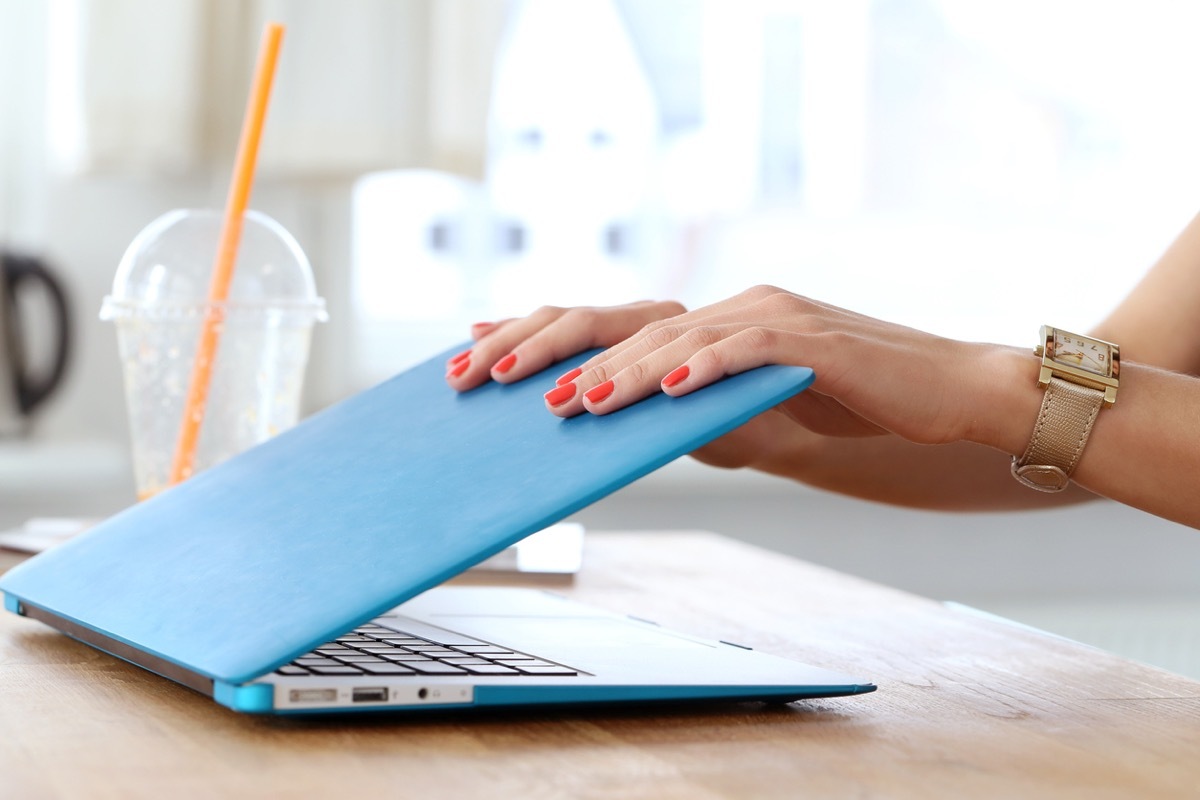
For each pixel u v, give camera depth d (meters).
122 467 1.89
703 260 2.30
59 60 1.92
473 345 0.79
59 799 0.41
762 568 1.04
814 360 0.60
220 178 1.97
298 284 0.99
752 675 0.56
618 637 0.65
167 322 0.93
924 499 0.98
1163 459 0.68
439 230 2.21
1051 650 0.73
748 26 2.30
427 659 0.55
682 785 0.44
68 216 1.94
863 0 2.34
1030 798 0.44
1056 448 0.68
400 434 0.67
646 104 2.28
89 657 0.64
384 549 0.52
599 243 2.27
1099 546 2.33
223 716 0.52
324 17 1.88
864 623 0.80
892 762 0.48
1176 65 2.46
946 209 2.40
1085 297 2.44
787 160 2.33
